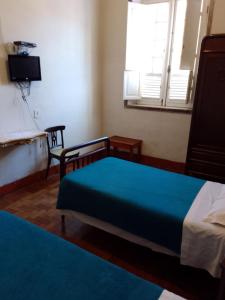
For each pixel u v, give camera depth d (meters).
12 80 2.71
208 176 3.07
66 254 1.25
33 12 2.83
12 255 1.23
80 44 3.59
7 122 2.82
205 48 2.76
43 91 3.18
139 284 1.08
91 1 3.61
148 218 1.70
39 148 3.26
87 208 1.99
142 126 4.01
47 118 3.32
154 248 1.76
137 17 3.61
